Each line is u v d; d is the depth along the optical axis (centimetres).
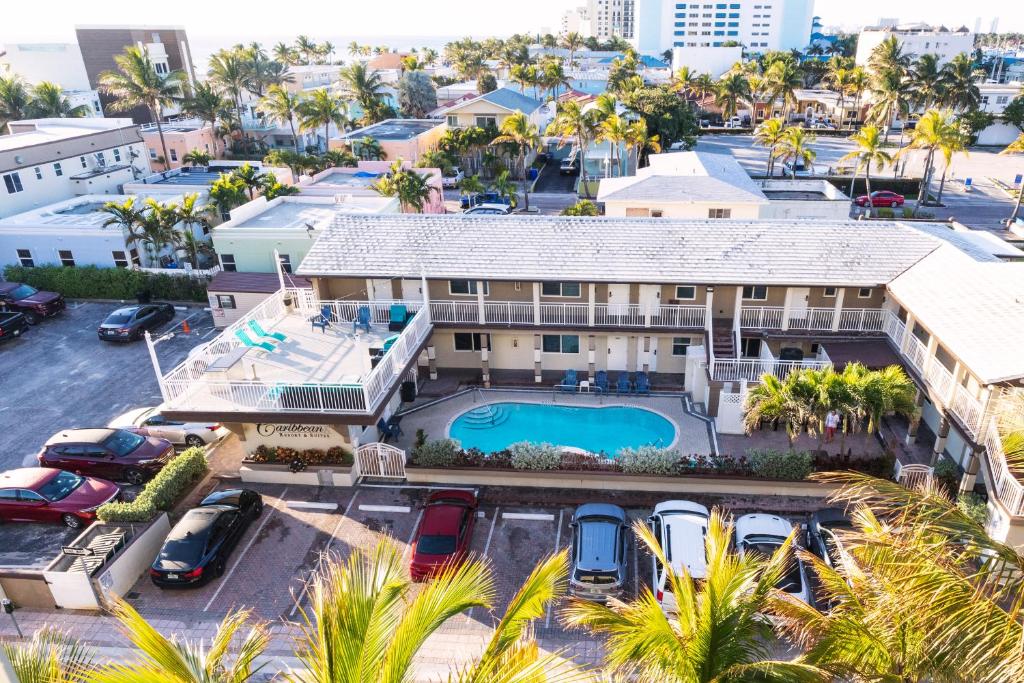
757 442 2525
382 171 5797
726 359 2534
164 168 6588
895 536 1024
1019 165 7338
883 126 8456
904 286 2491
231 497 2125
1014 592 1093
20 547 2108
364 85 8006
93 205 4694
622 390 2895
